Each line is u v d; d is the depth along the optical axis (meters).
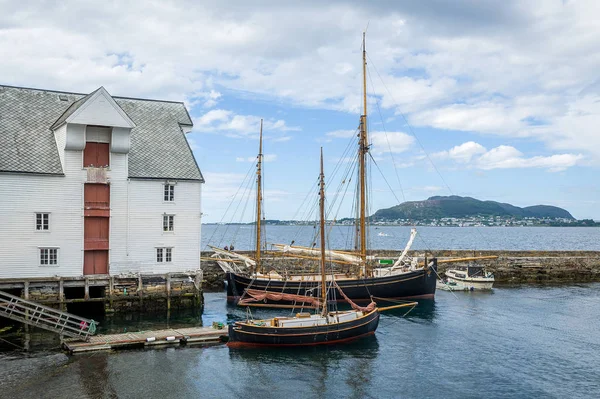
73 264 44.22
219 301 53.97
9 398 25.95
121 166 45.97
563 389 28.97
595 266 74.69
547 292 61.78
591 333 40.88
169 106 57.06
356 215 61.38
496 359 34.16
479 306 52.19
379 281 54.41
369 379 30.30
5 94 49.44
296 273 62.34
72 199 44.31
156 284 46.25
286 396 27.64
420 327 42.62
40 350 33.69
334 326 37.12
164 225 47.66
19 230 42.62
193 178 48.66
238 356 33.72
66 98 52.06
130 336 35.91
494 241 180.38
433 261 57.06
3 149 43.72
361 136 60.47
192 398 26.94
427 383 29.77
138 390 27.58
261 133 61.66
